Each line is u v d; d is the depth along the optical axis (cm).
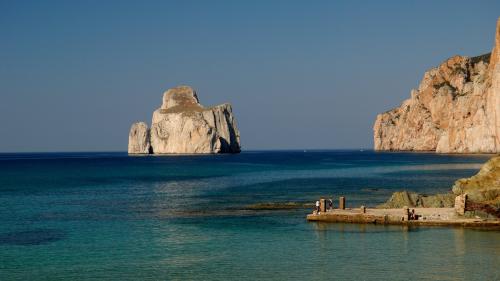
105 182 11206
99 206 6881
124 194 8556
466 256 3794
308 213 6047
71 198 7906
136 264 3697
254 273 3462
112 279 3366
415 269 3491
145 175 13625
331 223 5241
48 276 3438
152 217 5822
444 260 3697
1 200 7612
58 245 4300
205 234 4753
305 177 12400
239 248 4153
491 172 5647
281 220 5512
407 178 11406
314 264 3653
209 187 9894
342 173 13775
